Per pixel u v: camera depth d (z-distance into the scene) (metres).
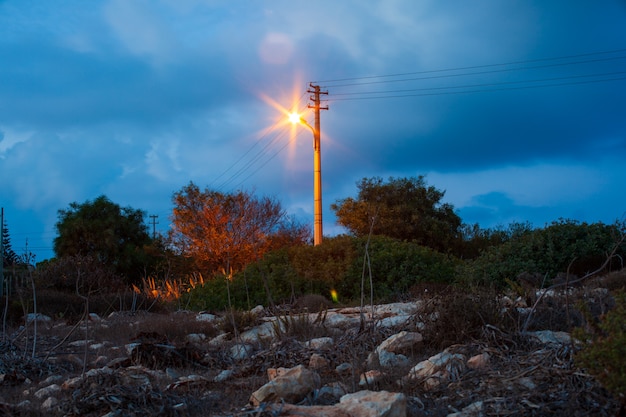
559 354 5.00
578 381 4.45
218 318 13.37
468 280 15.29
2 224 15.77
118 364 7.35
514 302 7.45
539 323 7.02
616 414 3.87
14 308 13.95
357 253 17.81
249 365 6.82
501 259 15.89
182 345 7.72
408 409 4.43
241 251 34.09
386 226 33.94
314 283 17.17
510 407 4.26
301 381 4.98
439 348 6.88
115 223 39.88
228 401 5.38
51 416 5.22
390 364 5.99
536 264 15.35
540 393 4.38
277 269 17.73
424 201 35.53
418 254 17.31
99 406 5.21
